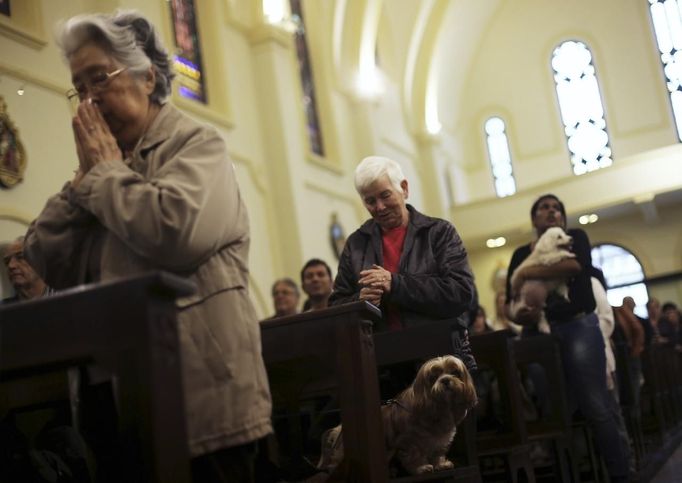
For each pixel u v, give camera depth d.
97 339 1.46
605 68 19.42
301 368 2.98
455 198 19.25
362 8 14.41
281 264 11.12
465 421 3.43
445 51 19.16
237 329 1.85
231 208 1.90
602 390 4.77
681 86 18.70
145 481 1.66
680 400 11.08
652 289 18.27
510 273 5.25
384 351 3.32
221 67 10.69
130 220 1.76
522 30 20.30
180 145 1.96
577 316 4.80
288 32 12.06
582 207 17.48
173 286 1.49
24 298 4.21
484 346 4.25
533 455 5.86
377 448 2.47
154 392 1.41
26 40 6.98
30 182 6.70
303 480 2.88
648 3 19.19
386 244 3.56
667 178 16.64
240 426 1.78
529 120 20.14
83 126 1.91
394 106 16.69
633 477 4.93
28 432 2.97
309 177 12.04
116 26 2.03
